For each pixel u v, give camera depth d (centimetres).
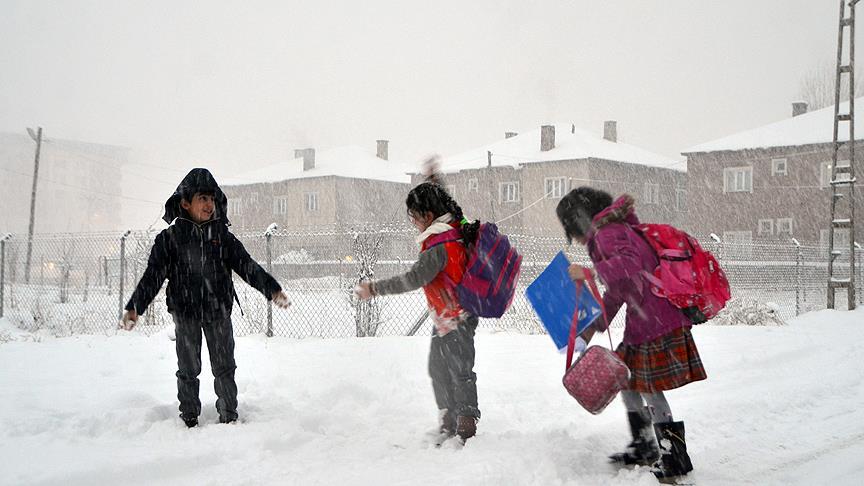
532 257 1341
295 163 6266
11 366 777
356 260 1127
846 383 692
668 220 5056
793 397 627
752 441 506
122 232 1420
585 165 4575
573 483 405
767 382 702
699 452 482
